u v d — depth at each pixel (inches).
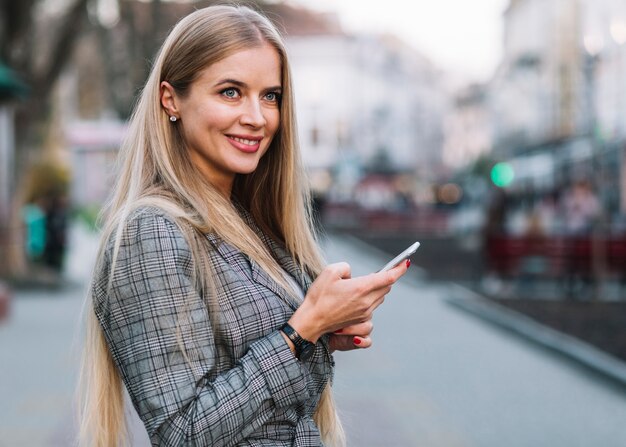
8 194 629.6
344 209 1921.8
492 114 1924.2
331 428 82.0
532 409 263.4
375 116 2736.2
